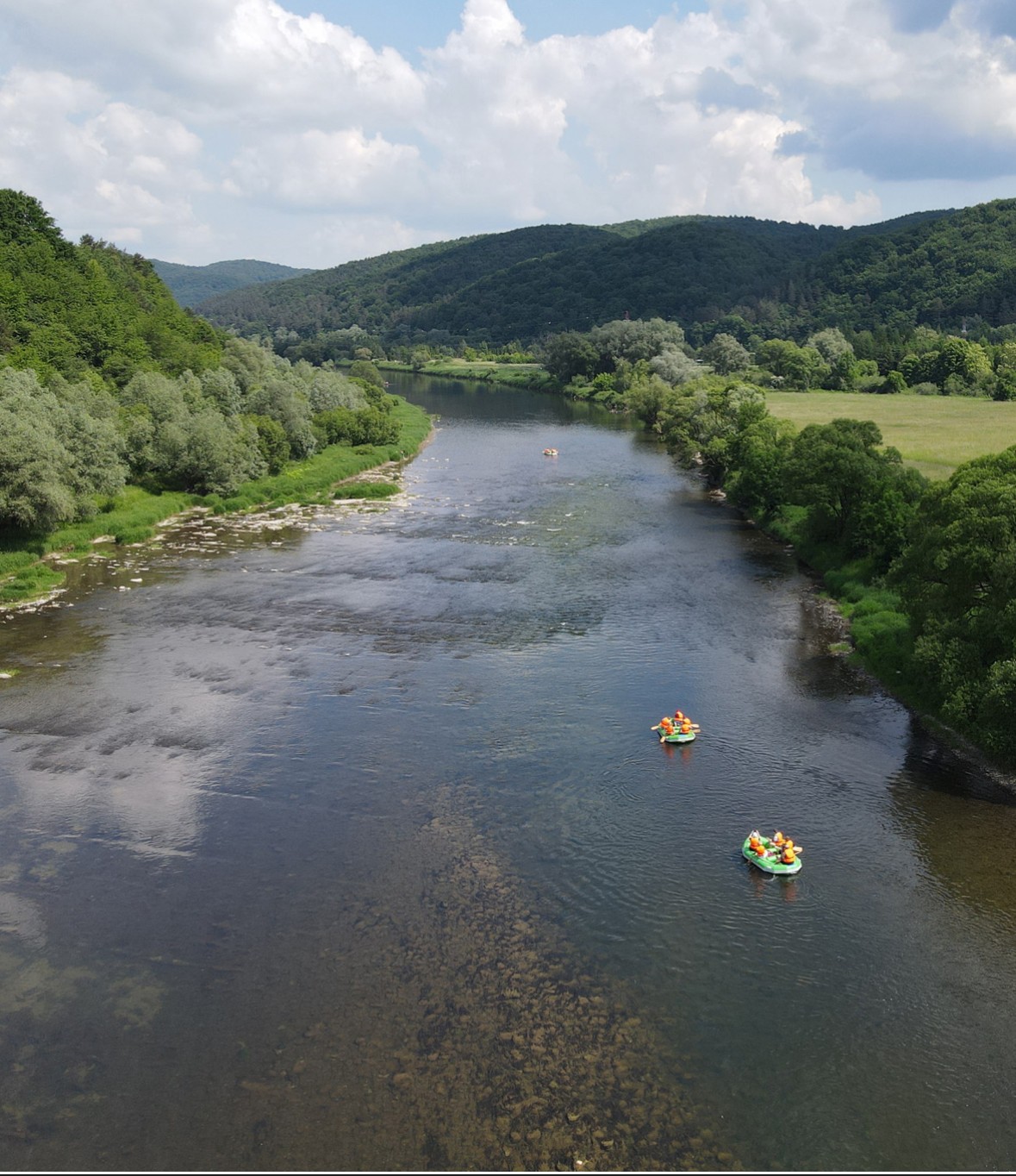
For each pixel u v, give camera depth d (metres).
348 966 31.66
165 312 186.88
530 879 36.59
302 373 175.75
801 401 188.75
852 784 44.38
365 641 63.59
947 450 116.25
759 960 32.25
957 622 50.03
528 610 70.31
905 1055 28.14
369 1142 24.95
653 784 44.16
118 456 98.69
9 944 32.84
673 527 99.12
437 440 166.75
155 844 39.00
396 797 42.88
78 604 70.94
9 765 45.66
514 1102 26.31
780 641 63.66
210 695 54.28
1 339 121.50
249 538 93.50
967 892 36.12
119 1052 28.03
